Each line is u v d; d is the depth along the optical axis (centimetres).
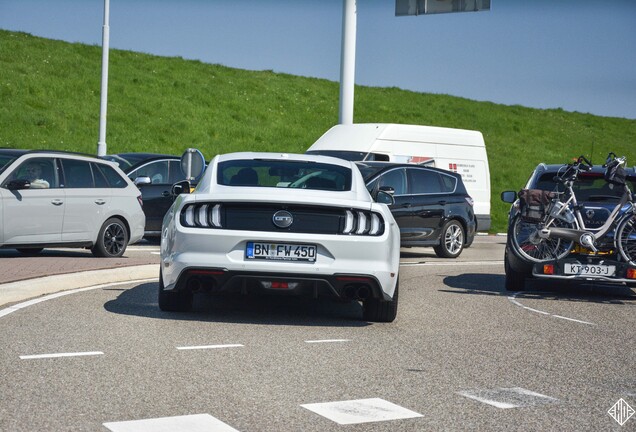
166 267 909
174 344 777
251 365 703
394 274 912
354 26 2684
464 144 2412
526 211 1220
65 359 698
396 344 824
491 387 660
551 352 817
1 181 1395
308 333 865
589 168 1245
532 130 6141
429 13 2453
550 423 561
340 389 635
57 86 4647
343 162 1028
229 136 4634
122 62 5472
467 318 1013
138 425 525
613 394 654
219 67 6056
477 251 2141
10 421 522
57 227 1454
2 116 4031
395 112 5731
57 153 1493
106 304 997
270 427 529
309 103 5606
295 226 885
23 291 1053
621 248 1188
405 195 1844
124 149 4069
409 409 584
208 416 548
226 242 877
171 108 4819
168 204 1936
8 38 5266
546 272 1212
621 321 1041
